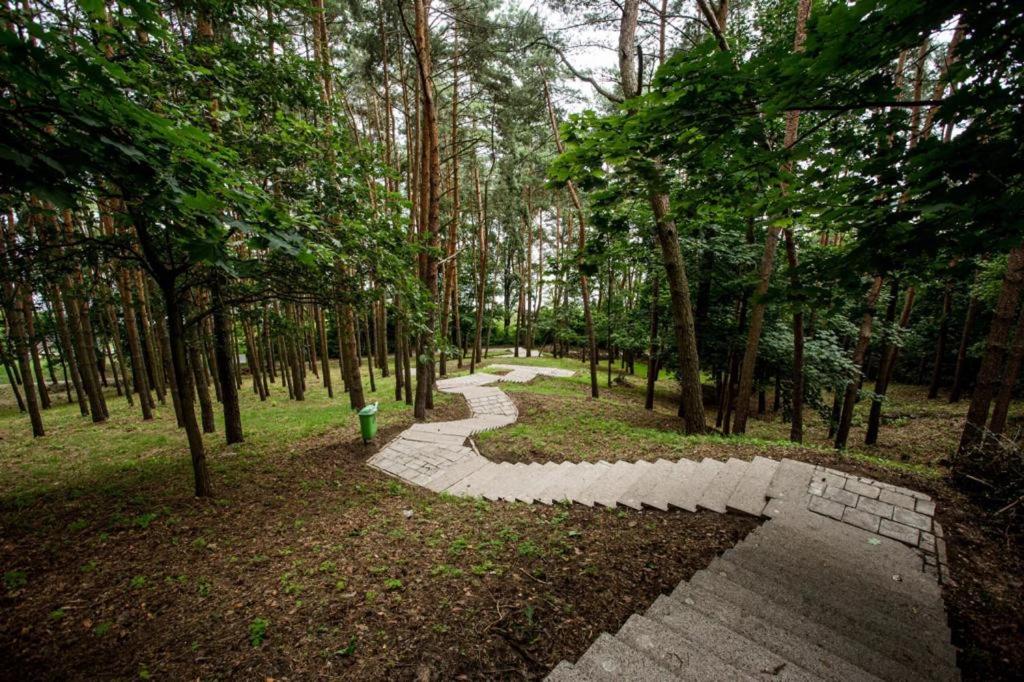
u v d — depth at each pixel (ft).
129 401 52.03
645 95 8.25
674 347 39.78
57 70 4.64
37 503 20.04
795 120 21.30
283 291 19.99
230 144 16.71
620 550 12.71
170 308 18.13
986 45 6.09
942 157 7.10
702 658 7.47
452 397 46.11
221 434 32.86
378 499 19.49
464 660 8.82
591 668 7.22
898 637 9.11
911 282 11.02
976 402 21.85
